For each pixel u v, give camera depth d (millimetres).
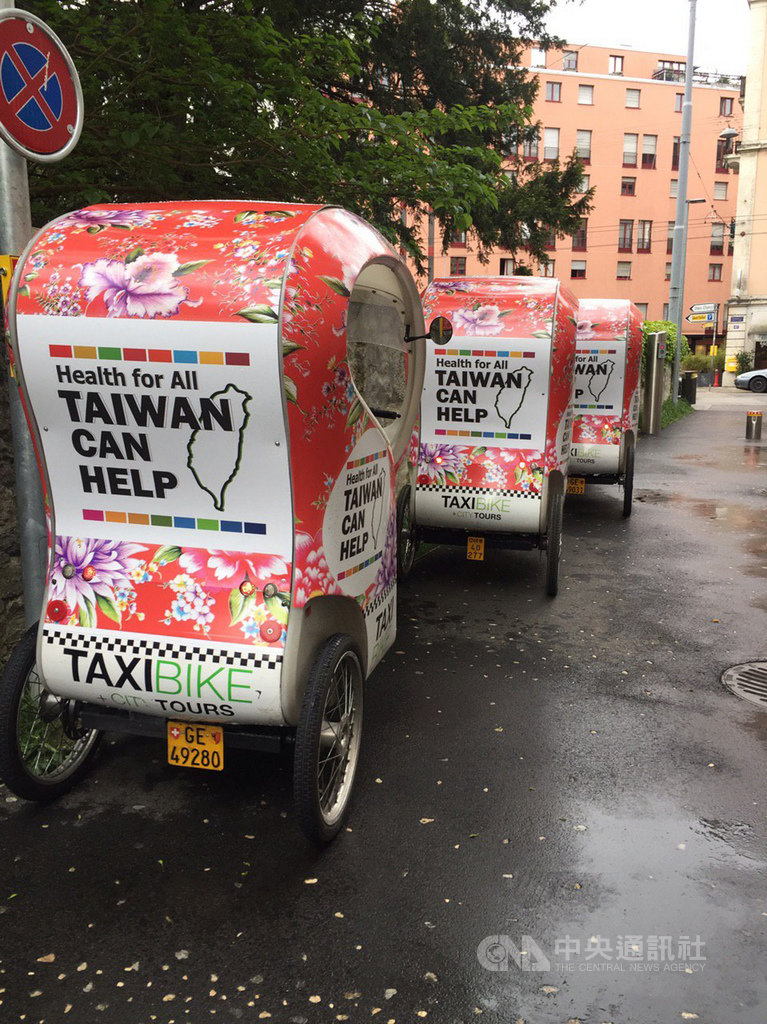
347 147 6758
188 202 3180
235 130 5871
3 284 3531
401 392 4297
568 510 10391
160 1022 2434
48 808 3494
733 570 7570
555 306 6328
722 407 27766
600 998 2545
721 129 58500
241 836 3326
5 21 3195
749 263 39938
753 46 38188
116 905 2908
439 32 11273
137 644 3012
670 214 58625
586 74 55531
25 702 3496
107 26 5133
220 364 2746
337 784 3377
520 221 12781
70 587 3115
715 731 4348
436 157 6789
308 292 2811
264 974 2615
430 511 6656
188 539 3012
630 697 4766
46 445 3043
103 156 5535
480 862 3193
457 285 6680
